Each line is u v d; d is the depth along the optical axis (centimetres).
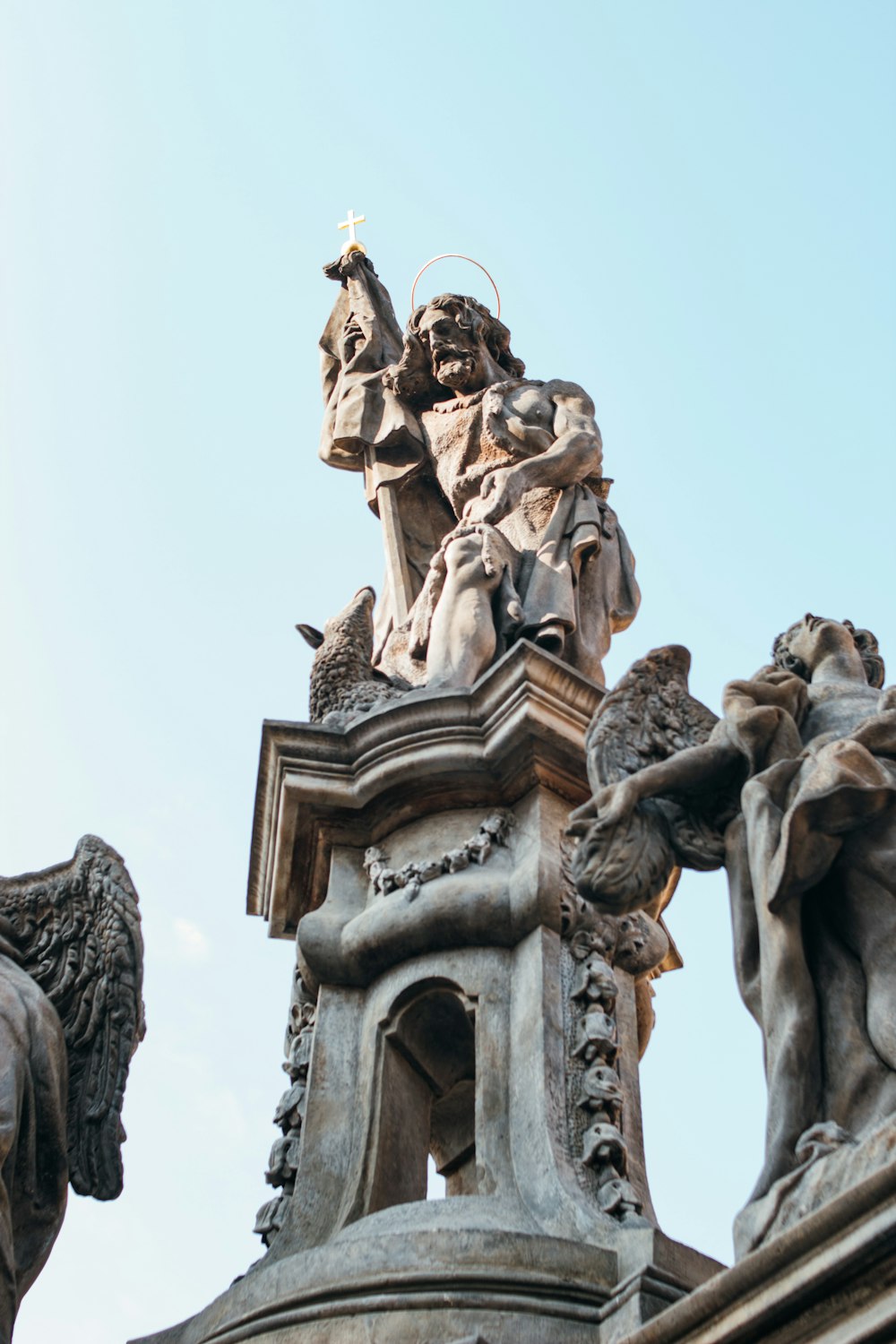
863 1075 488
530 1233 544
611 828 550
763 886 512
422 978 655
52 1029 644
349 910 688
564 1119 600
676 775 555
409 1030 658
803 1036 496
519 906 654
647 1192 609
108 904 675
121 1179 647
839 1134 473
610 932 663
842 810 502
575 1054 619
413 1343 517
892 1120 454
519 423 832
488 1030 632
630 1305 512
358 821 711
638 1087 637
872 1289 416
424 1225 567
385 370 883
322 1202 615
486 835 680
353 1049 657
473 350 872
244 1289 562
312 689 764
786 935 507
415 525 854
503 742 686
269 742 727
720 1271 490
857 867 505
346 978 673
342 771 711
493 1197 582
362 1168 620
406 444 867
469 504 806
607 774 580
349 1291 534
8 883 690
